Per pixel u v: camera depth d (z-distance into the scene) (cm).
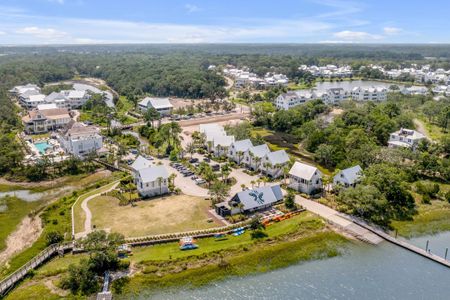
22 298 6288
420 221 9169
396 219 9225
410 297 6438
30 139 16462
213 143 14238
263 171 12181
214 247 7775
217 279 6900
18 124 18388
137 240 7912
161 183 10438
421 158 12144
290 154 14438
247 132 15488
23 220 9338
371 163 11975
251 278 6956
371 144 12888
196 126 19050
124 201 9856
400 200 9931
